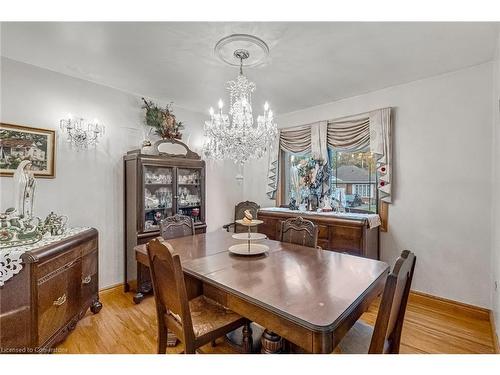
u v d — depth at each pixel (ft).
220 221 13.52
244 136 7.06
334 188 11.32
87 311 7.96
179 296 4.15
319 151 11.32
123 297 9.06
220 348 6.06
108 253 9.47
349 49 6.79
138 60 7.44
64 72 8.25
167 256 4.21
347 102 10.65
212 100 10.94
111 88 9.54
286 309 3.57
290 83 9.07
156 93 10.13
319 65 7.70
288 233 7.84
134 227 9.25
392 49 6.80
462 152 8.04
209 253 6.36
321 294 4.03
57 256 6.04
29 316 5.31
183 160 10.55
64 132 8.39
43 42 6.50
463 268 8.01
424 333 6.81
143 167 9.28
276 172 12.90
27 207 6.66
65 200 8.41
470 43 6.53
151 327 7.09
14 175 6.66
